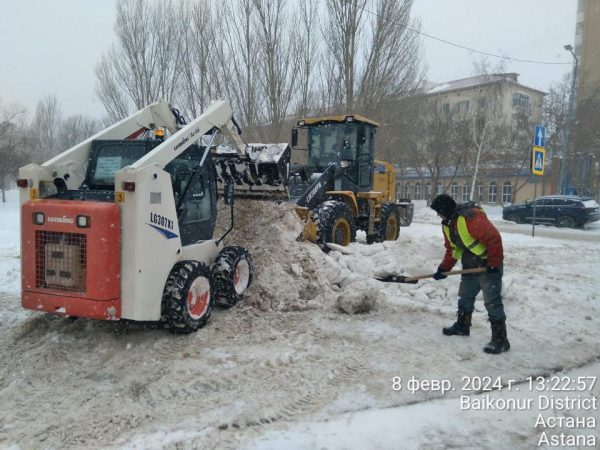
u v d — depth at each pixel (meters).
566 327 5.67
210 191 5.98
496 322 4.84
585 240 15.58
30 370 4.25
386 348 4.87
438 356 4.72
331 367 4.40
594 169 30.91
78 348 4.71
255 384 4.07
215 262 5.82
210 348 4.78
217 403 3.77
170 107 6.71
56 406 3.72
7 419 3.54
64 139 47.03
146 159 4.62
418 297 6.62
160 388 3.96
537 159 14.12
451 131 34.62
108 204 4.48
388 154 25.16
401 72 21.86
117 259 4.46
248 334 5.16
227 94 19.12
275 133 19.00
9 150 31.64
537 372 4.46
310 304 6.04
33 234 4.60
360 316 5.84
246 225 7.16
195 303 5.16
